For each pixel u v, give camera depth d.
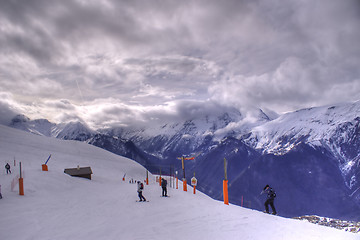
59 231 13.58
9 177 38.84
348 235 11.11
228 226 13.21
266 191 17.92
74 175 64.25
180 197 28.12
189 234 11.98
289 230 12.19
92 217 17.45
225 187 21.67
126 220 16.17
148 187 45.94
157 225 14.15
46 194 31.02
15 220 16.53
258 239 10.88
